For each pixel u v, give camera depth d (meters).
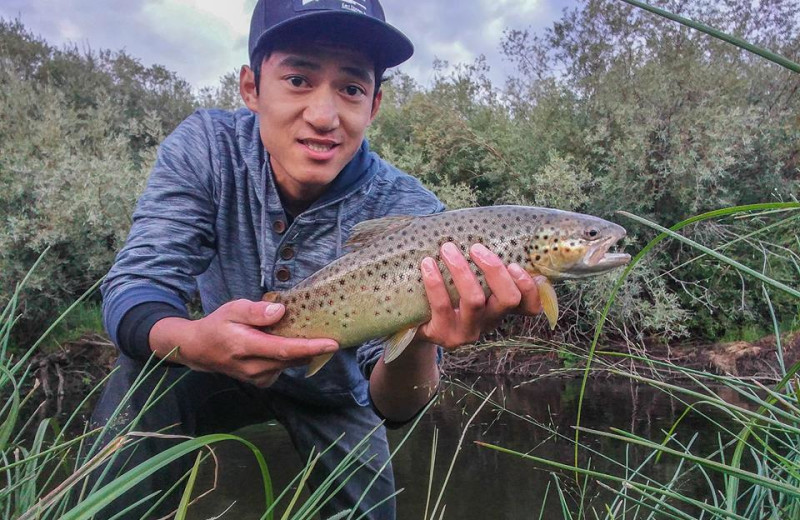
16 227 2.26
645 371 1.86
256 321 0.54
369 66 0.65
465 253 0.57
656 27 2.77
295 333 0.57
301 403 0.82
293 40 0.62
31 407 1.88
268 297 0.58
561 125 2.62
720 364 1.87
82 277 2.52
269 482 0.39
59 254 2.42
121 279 0.59
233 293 0.75
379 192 0.77
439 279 0.54
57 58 4.87
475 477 1.15
